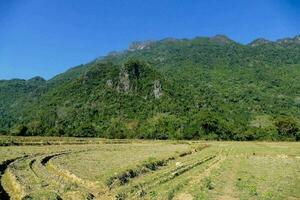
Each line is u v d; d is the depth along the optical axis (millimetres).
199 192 36000
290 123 166875
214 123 172000
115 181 39562
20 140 97938
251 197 35656
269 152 89062
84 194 32719
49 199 29000
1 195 33375
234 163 64250
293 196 37375
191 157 72750
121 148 94000
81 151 79688
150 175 46656
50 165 53844
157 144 117875
